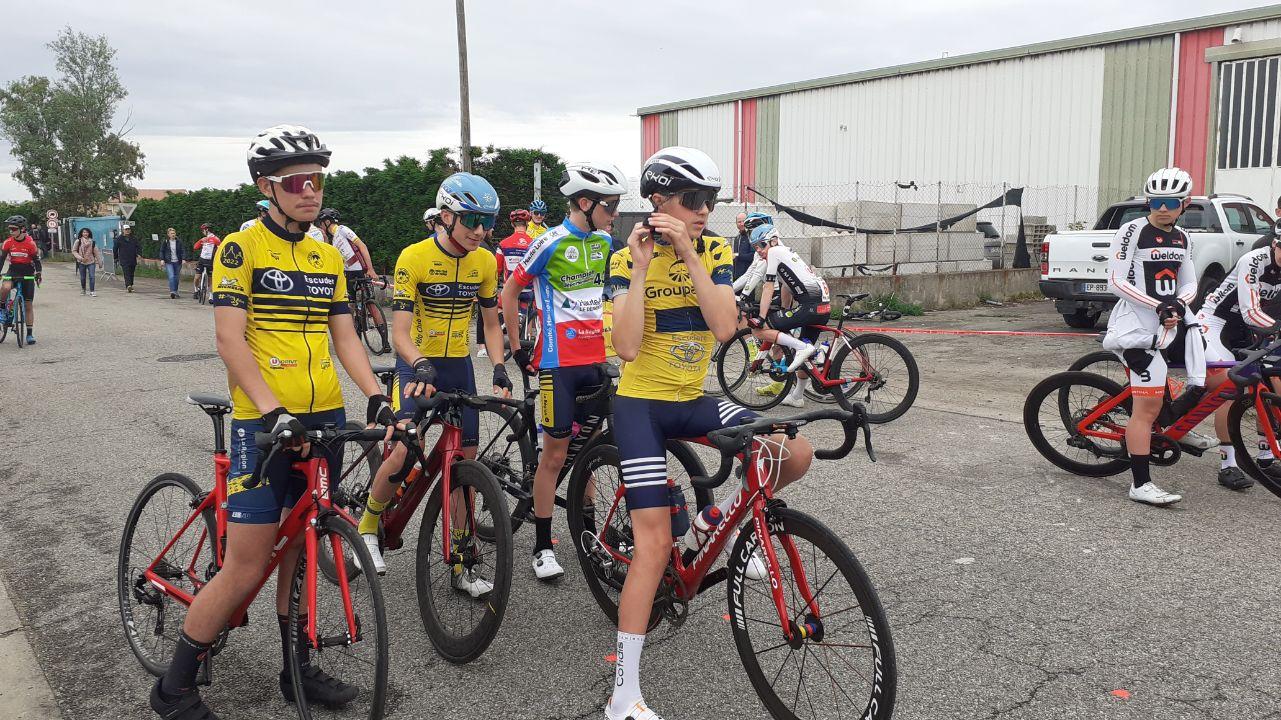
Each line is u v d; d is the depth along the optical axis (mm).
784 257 7039
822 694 2828
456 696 2998
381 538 4031
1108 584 3773
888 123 22578
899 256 16078
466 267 4004
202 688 3082
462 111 16469
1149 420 4812
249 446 2645
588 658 3248
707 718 2840
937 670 3074
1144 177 18328
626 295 2756
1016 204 18203
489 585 3316
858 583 2443
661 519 2799
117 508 5105
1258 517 4602
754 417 2752
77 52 54656
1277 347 4641
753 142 25688
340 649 2789
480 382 8789
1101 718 2764
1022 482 5266
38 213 54719
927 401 7648
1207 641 3250
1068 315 12922
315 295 2723
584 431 3988
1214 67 17094
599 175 3740
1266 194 16547
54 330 14047
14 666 3264
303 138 2604
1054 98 19594
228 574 2680
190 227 28016
